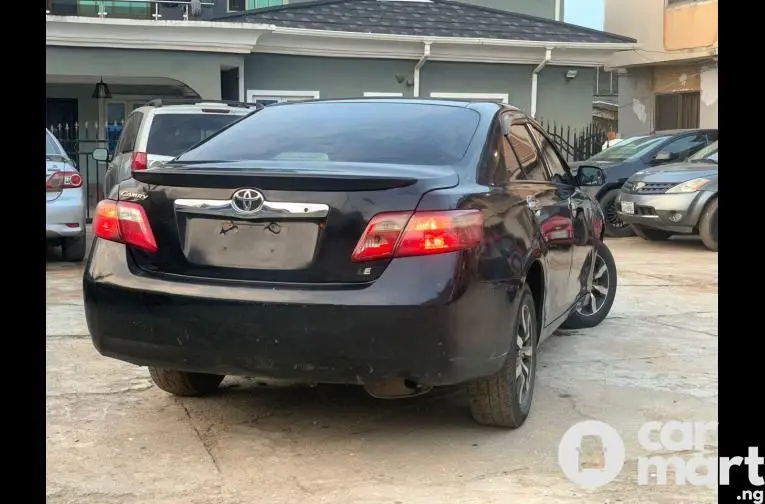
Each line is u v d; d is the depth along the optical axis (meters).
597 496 3.35
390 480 3.50
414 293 3.38
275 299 3.42
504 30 16.50
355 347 3.38
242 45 14.28
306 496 3.34
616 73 24.98
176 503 3.28
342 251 3.45
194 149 4.41
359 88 15.98
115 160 10.12
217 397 4.60
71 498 3.31
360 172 3.58
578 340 6.02
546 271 4.37
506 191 4.03
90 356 5.34
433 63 16.34
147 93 18.09
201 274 3.61
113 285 3.70
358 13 16.25
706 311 7.07
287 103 4.89
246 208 3.54
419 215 3.44
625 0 21.17
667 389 4.78
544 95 17.08
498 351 3.66
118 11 14.80
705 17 18.91
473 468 3.63
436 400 4.56
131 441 3.93
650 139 13.40
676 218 10.98
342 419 4.26
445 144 4.10
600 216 6.20
